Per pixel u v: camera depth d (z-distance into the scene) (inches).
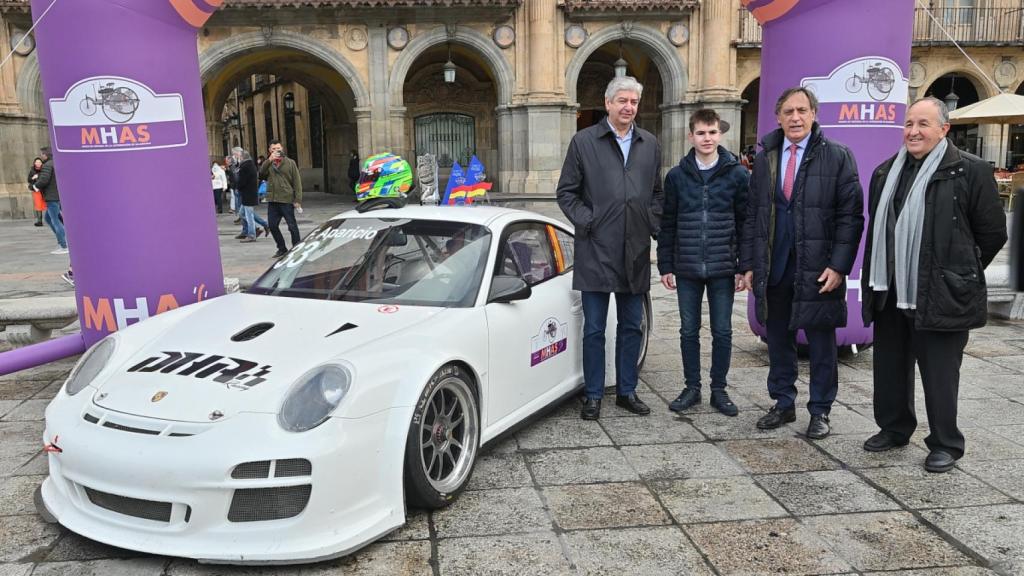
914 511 128.2
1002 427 169.5
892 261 145.2
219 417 108.8
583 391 197.0
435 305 146.8
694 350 183.8
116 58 178.4
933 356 144.1
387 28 810.8
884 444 156.0
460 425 137.4
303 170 1347.2
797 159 160.7
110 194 184.1
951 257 137.3
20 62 780.0
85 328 197.6
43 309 243.8
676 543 117.4
